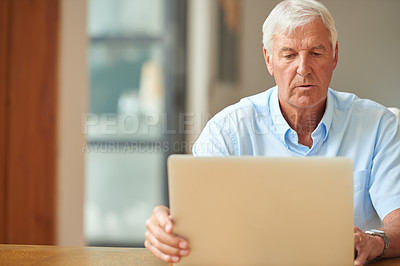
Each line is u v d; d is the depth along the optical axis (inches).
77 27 162.4
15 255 76.5
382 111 91.3
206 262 62.5
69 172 162.2
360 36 259.6
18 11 157.6
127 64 215.0
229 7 229.6
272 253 61.7
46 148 158.7
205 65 211.0
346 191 60.6
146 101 215.2
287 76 81.0
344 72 262.4
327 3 260.2
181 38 212.8
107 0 214.1
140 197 217.6
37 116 158.4
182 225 62.3
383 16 257.1
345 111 91.3
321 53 79.9
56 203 159.6
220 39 222.1
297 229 61.2
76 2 161.8
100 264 71.3
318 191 60.7
